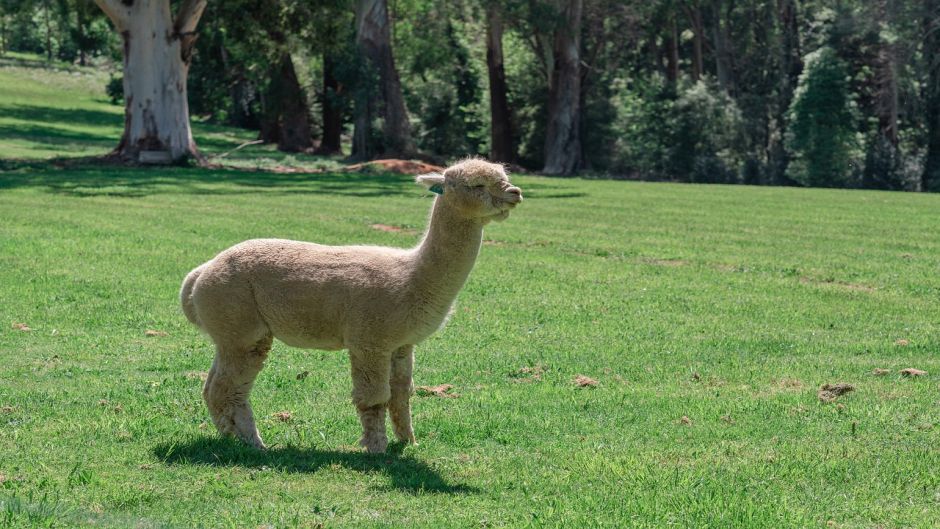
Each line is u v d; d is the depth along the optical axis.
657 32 64.25
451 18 64.31
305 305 7.65
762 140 62.47
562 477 7.30
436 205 7.44
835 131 55.25
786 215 30.25
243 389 7.95
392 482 7.07
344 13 46.22
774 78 66.38
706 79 62.91
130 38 41.97
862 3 57.41
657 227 26.12
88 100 85.81
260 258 7.82
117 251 19.28
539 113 62.44
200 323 7.98
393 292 7.46
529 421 8.97
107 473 7.09
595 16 57.97
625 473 7.37
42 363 11.05
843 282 17.94
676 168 58.31
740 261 20.28
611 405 9.58
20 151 48.44
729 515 6.44
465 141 66.12
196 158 42.88
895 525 6.43
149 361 11.34
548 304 15.31
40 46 127.44
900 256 21.33
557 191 38.72
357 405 7.70
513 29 58.81
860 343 12.75
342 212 26.98
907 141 60.66
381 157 54.66
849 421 8.98
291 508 6.46
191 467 7.28
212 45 56.66
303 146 63.16
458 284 7.47
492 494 6.91
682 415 9.26
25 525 5.88
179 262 18.30
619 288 16.88
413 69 64.06
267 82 62.00
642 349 12.34
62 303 14.53
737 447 8.16
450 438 8.39
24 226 22.34
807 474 7.42
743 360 11.78
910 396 9.92
